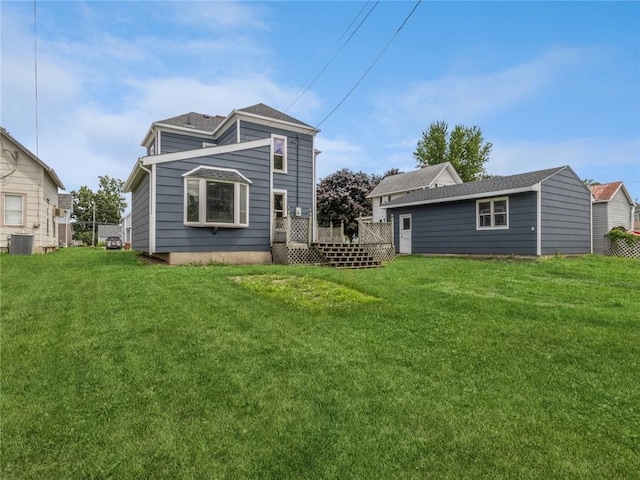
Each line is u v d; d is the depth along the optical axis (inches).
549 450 86.4
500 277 340.5
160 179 380.8
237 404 105.8
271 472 79.4
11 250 480.7
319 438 91.0
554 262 442.6
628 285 301.9
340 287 258.7
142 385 115.6
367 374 125.1
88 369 125.6
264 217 450.6
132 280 258.2
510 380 122.0
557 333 164.1
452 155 1534.2
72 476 78.2
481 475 78.4
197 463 81.9
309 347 146.7
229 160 424.8
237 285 251.0
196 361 132.5
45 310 189.6
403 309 201.8
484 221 553.0
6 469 79.6
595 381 121.0
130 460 82.7
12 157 532.7
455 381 121.3
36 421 96.3
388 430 94.2
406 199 685.9
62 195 1283.2
